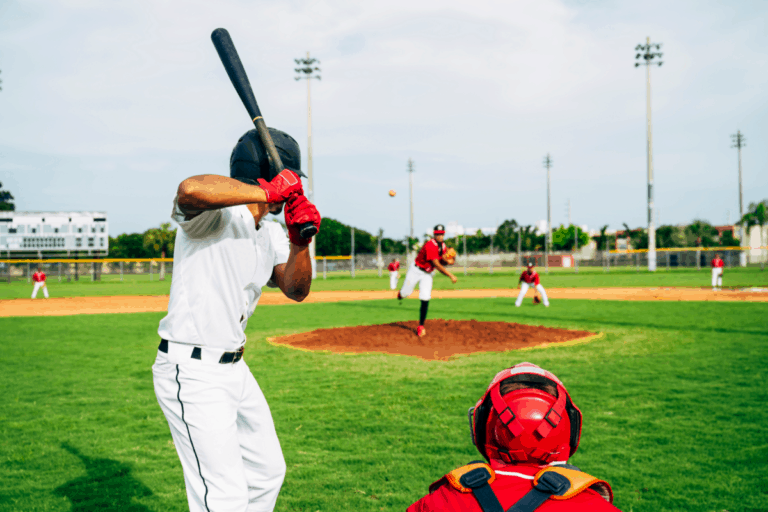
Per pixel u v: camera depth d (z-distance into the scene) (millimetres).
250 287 2082
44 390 6039
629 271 44094
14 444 4266
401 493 3307
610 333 9898
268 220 2262
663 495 3227
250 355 8094
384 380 6328
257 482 2221
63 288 31250
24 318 14109
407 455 3926
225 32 2176
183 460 2000
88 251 41969
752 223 58219
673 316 12664
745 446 4027
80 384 6340
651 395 5465
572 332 9883
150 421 4879
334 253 68875
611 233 75250
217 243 1930
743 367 6793
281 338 9867
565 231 71812
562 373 6543
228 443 1940
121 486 3479
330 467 3713
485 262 65938
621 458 3812
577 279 33062
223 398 1963
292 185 1851
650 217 39969
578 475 1069
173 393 1947
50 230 41281
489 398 1214
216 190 1660
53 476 3641
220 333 1958
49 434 4512
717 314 12914
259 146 2084
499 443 1160
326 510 3094
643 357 7551
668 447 4016
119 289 29812
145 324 12711
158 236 49344
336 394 5676
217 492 1923
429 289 9281
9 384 6324
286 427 4582
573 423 1202
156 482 3545
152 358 8062
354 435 4367
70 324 12711
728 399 5293
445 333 9602
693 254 54812
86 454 4055
